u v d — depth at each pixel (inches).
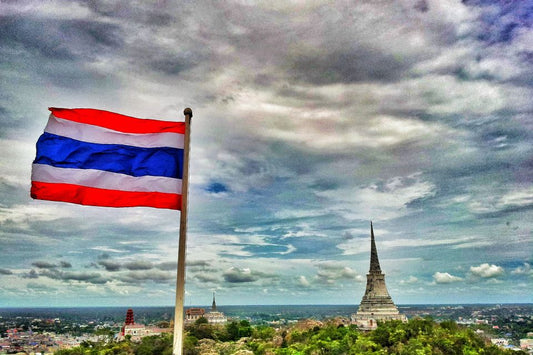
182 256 1206.9
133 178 1342.3
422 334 6378.0
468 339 6122.1
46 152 1305.4
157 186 1346.0
